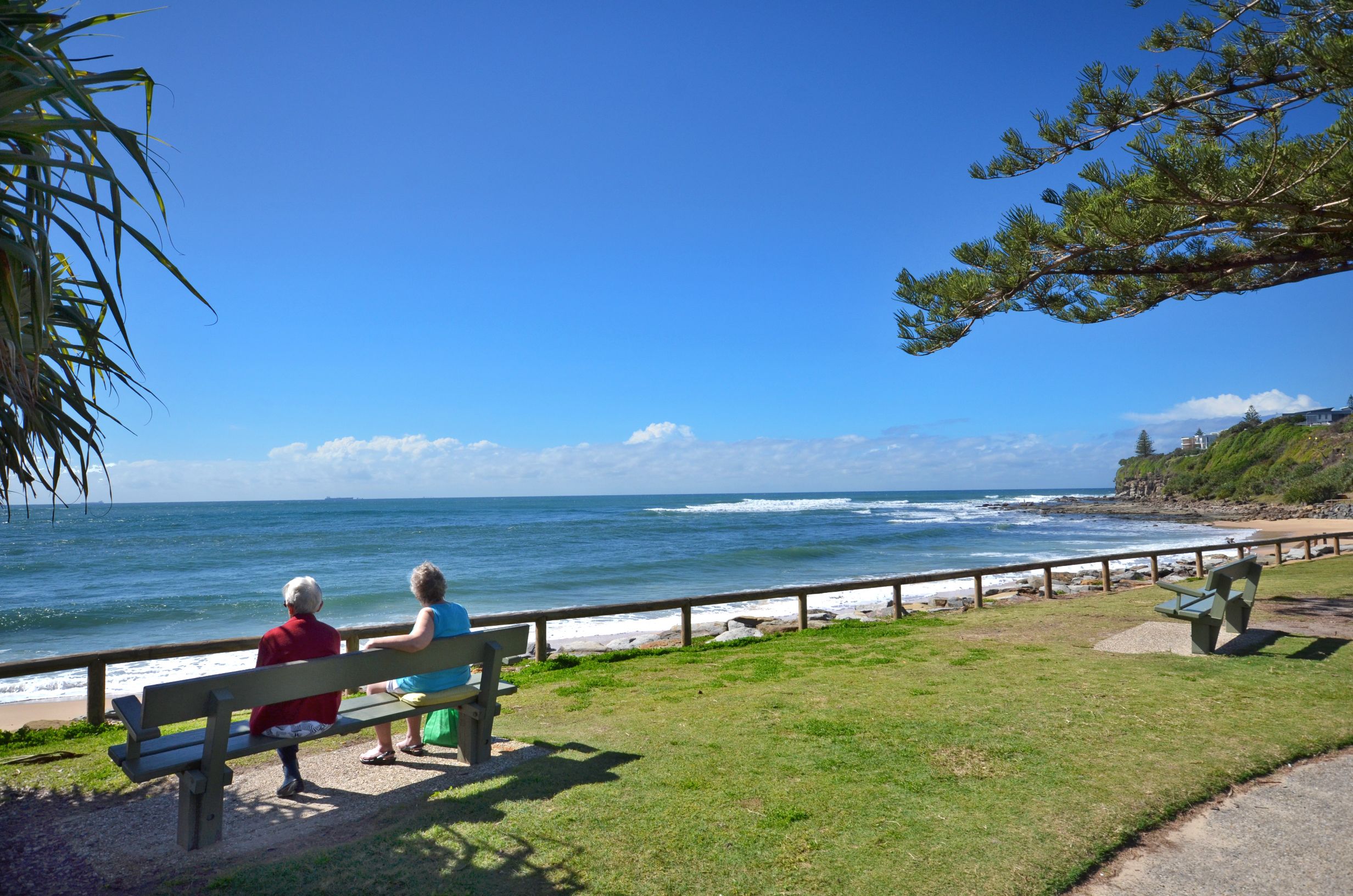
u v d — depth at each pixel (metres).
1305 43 7.03
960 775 4.02
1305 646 7.14
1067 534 48.59
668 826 3.42
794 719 5.20
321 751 4.81
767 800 3.71
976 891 2.85
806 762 4.27
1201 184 7.19
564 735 5.01
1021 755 4.31
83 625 19.03
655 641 12.86
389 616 19.23
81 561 35.31
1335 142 6.81
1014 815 3.50
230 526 64.94
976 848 3.18
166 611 20.94
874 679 6.44
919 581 10.61
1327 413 92.81
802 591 9.83
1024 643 7.91
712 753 4.47
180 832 3.39
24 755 4.99
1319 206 7.30
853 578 25.28
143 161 2.73
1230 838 3.30
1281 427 90.62
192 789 3.31
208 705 3.34
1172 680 5.98
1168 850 3.20
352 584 25.66
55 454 3.42
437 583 4.37
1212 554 27.61
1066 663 6.77
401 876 2.98
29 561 35.09
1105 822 3.41
